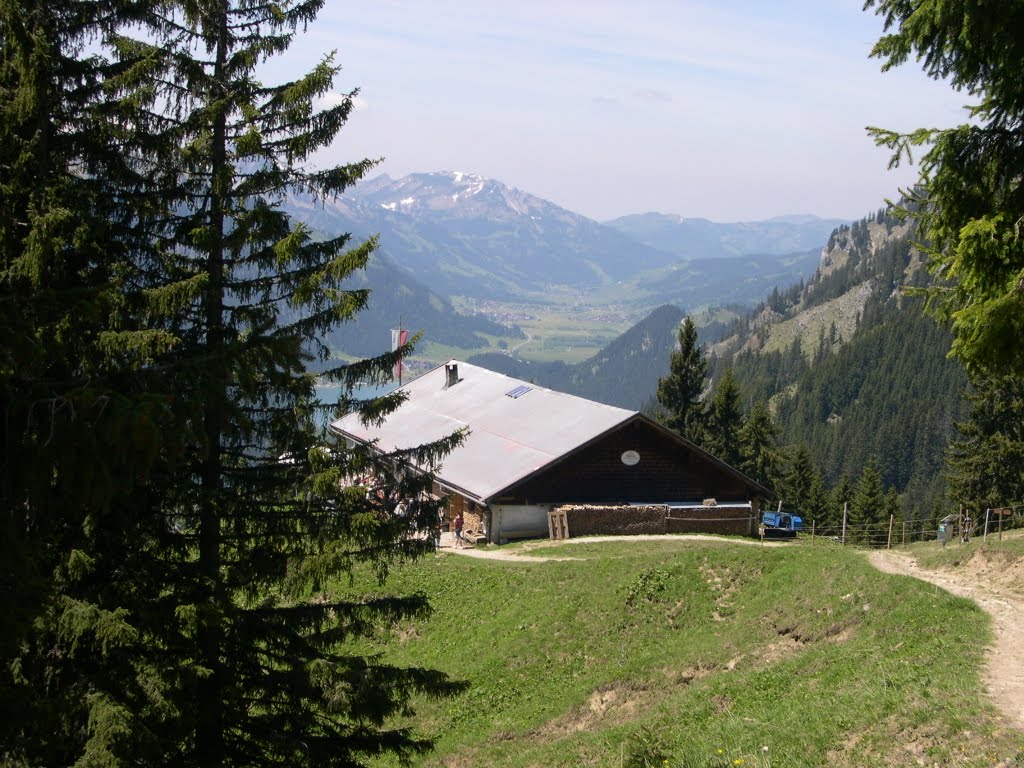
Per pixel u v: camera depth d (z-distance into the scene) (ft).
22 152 44.14
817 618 74.84
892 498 267.18
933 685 48.85
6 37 42.57
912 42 37.01
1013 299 33.14
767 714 54.75
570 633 87.10
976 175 37.91
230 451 49.75
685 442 147.95
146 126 47.57
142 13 46.80
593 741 64.49
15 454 33.12
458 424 170.60
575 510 134.82
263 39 48.96
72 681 41.50
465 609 99.09
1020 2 33.40
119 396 34.65
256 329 47.55
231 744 50.26
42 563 42.04
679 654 77.87
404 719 79.77
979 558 79.71
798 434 652.48
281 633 50.29
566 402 165.89
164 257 49.08
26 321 34.32
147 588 46.29
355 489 48.60
